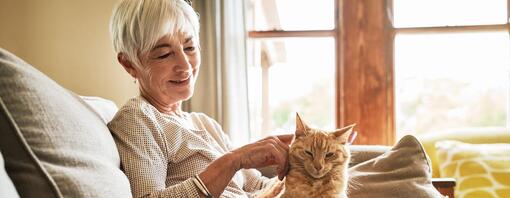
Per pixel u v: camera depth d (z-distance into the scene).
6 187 0.62
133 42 1.20
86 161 0.79
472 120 2.49
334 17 2.46
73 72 2.20
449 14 2.42
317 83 2.55
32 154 0.72
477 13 2.40
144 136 1.07
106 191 0.78
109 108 1.47
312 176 1.17
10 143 0.72
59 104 0.82
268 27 2.53
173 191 0.97
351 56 2.39
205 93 2.25
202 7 2.26
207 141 1.27
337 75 2.45
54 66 2.17
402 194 1.35
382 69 2.38
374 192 1.37
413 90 2.48
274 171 1.72
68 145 0.78
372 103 2.38
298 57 2.54
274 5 2.52
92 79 2.22
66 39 2.19
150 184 1.00
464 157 1.94
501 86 2.44
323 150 1.19
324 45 2.50
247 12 2.41
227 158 1.02
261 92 2.59
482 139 2.12
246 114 2.27
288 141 1.29
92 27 2.22
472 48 2.42
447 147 2.03
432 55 2.44
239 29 2.26
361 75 2.39
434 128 2.51
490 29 2.35
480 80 2.45
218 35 2.27
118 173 0.87
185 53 1.29
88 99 1.42
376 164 1.47
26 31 2.13
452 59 2.44
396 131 2.44
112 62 2.25
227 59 2.24
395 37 2.43
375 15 2.37
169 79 1.25
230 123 2.22
